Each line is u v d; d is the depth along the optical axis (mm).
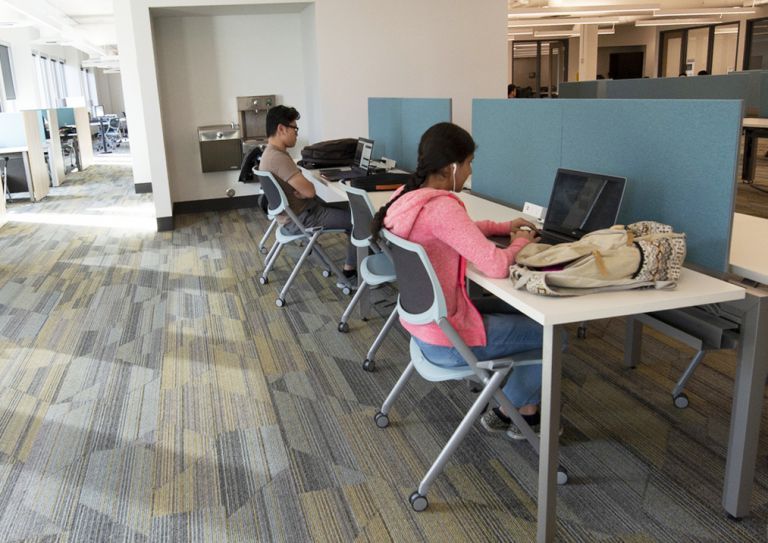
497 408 2367
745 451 1827
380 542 1865
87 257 5230
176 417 2617
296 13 6633
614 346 3143
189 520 1983
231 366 3086
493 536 1873
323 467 2238
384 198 3502
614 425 2441
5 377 3035
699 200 2039
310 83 6453
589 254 1757
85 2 10281
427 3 6066
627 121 2322
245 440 2428
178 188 6828
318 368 3025
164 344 3381
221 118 6715
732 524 1882
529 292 1760
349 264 4223
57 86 16953
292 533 1913
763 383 1780
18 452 2391
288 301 3977
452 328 1886
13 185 7980
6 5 8703
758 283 1906
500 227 2404
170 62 6477
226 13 6301
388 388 2801
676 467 2170
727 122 1910
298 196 3916
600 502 2000
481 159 3449
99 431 2525
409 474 2184
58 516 2020
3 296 4270
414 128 4453
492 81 6375
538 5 11469
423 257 1812
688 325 1869
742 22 13461
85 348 3359
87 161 11820
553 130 2779
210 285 4367
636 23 14109
